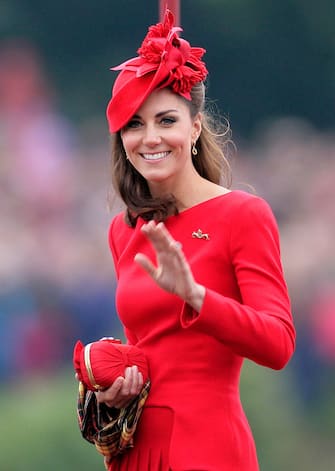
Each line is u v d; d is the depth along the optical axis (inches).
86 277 1503.4
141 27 2454.5
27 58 2369.6
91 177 1819.6
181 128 520.7
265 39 2506.2
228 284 518.9
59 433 1115.9
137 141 521.7
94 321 1472.7
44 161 1823.3
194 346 518.9
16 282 1473.9
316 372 1429.6
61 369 1427.2
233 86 2511.1
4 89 2218.3
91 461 1114.7
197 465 514.0
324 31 2506.2
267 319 500.4
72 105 2342.5
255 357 501.4
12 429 1113.4
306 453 1334.9
